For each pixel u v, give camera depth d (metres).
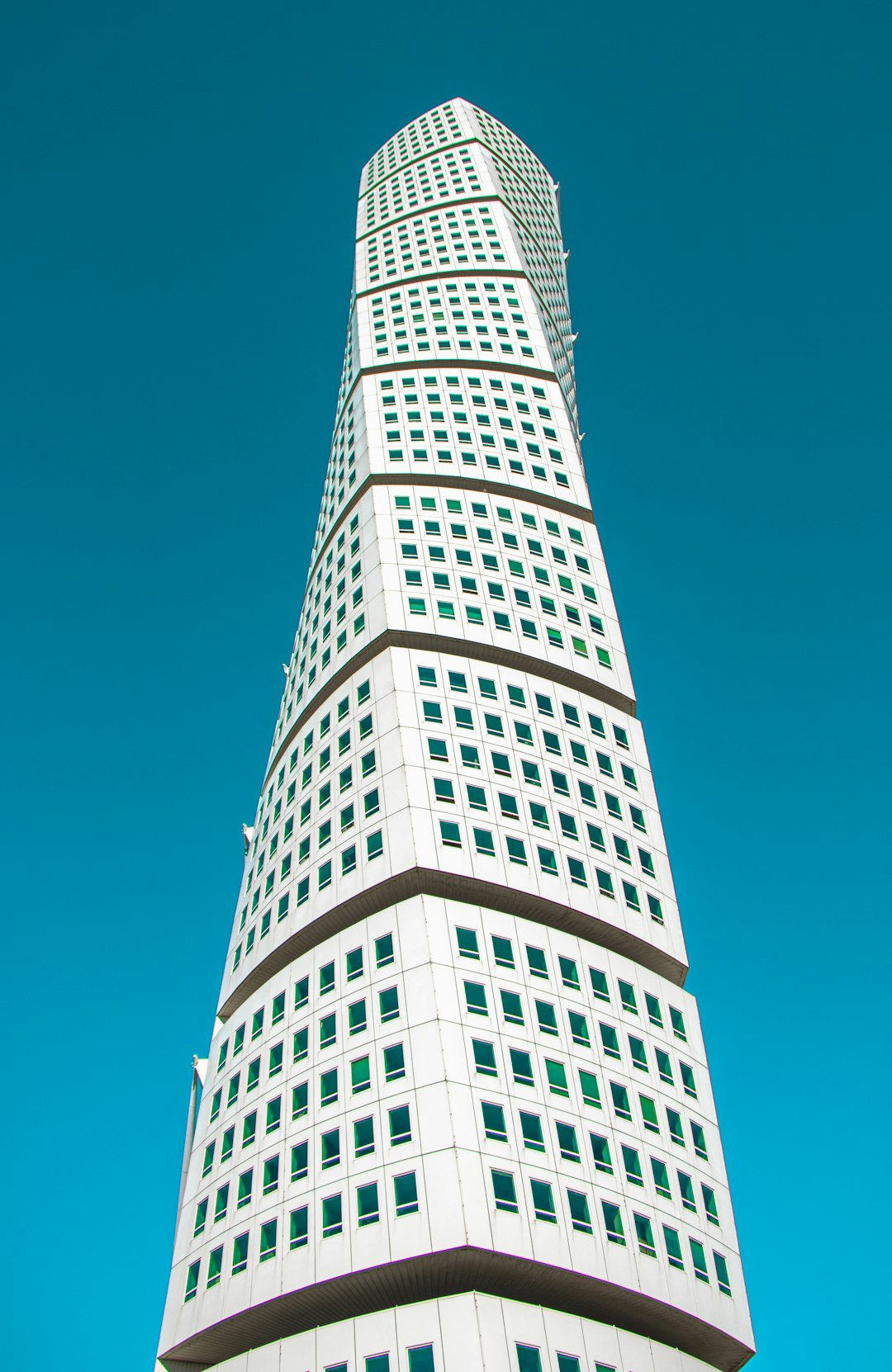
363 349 98.38
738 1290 48.59
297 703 73.31
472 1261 42.62
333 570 78.44
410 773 58.75
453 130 138.75
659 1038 54.19
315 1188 46.84
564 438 88.81
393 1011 49.66
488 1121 45.72
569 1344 40.84
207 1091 57.81
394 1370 39.50
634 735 68.25
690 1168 50.62
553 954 53.34
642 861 62.25
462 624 69.38
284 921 60.03
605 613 75.25
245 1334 47.75
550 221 140.50
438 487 80.12
